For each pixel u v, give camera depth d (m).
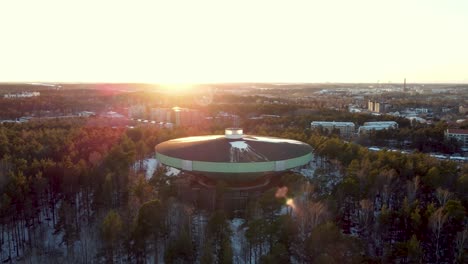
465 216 66.31
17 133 136.75
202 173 83.88
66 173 84.31
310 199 74.00
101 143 120.75
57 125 166.12
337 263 53.62
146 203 63.69
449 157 144.62
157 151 94.31
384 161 96.25
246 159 82.31
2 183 77.38
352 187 75.88
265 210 68.00
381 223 66.19
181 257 57.84
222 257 56.25
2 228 72.75
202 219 74.56
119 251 63.72
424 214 66.06
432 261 62.97
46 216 83.56
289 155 86.75
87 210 83.00
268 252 58.88
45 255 67.81
